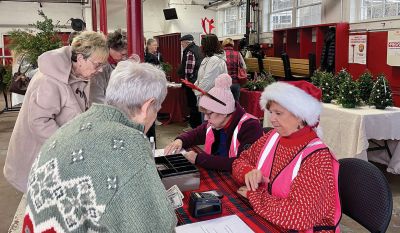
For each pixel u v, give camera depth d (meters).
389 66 5.01
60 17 13.28
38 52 5.42
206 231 1.23
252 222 1.31
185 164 1.69
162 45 9.70
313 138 1.36
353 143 3.35
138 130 0.91
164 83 1.01
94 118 0.91
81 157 0.82
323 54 6.05
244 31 11.09
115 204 0.79
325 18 6.70
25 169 1.89
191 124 5.95
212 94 1.89
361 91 3.80
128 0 2.86
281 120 1.35
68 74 1.82
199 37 12.48
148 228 0.81
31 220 0.86
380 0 5.58
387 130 3.38
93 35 1.86
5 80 7.30
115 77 0.96
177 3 12.71
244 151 1.74
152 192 0.83
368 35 5.34
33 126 1.76
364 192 1.46
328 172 1.27
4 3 12.66
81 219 0.81
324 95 4.00
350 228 2.74
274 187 1.38
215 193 1.52
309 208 1.22
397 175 3.76
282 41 7.97
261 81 5.56
